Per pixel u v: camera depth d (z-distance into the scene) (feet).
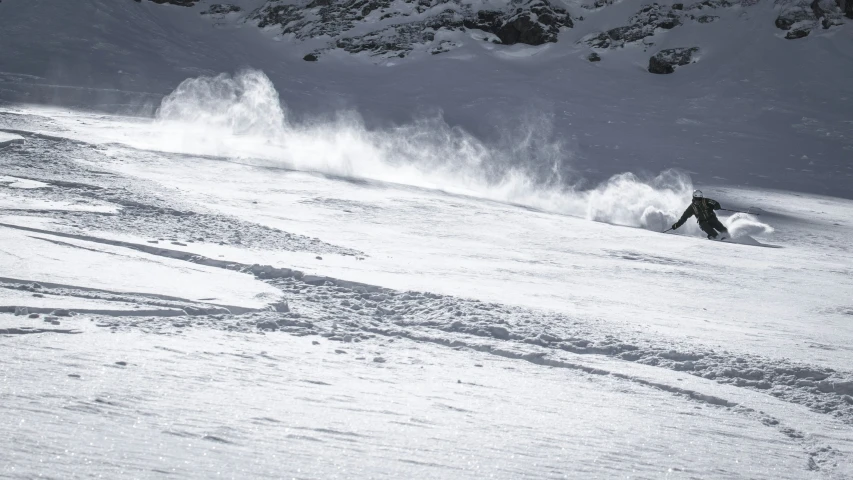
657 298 45.62
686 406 22.56
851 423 22.84
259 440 14.49
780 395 25.54
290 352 23.91
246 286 34.55
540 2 321.32
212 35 307.17
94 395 16.11
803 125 230.89
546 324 33.19
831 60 277.85
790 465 17.31
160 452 13.08
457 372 23.82
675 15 311.06
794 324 40.50
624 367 27.07
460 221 74.02
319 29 313.94
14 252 36.11
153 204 58.29
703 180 154.40
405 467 13.91
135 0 320.70
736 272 59.72
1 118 113.39
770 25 300.40
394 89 256.93
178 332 25.16
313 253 47.98
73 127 113.60
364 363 23.61
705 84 266.77
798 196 143.74
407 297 36.52
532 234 70.95
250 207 67.05
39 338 21.84
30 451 12.38
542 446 16.37
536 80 270.87
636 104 248.93
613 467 15.39
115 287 31.12
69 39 256.93
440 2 329.52
